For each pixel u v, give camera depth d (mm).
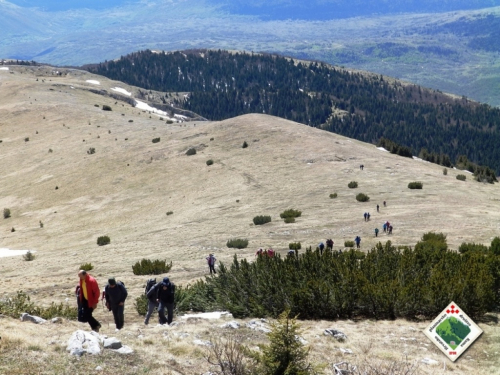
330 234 47156
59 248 58875
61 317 17625
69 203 82250
